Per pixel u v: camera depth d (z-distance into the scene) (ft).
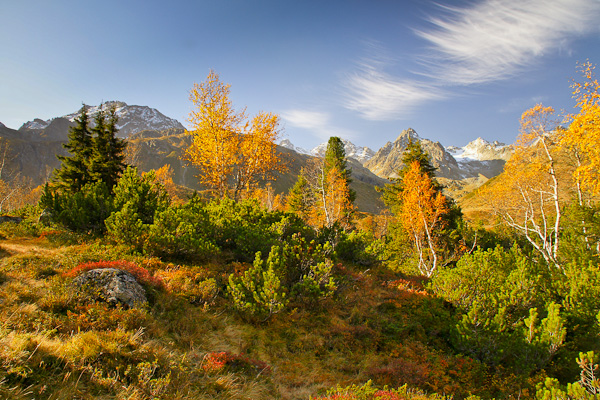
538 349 28.99
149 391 15.72
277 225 59.52
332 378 25.77
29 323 18.67
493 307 34.12
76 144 102.22
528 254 56.85
